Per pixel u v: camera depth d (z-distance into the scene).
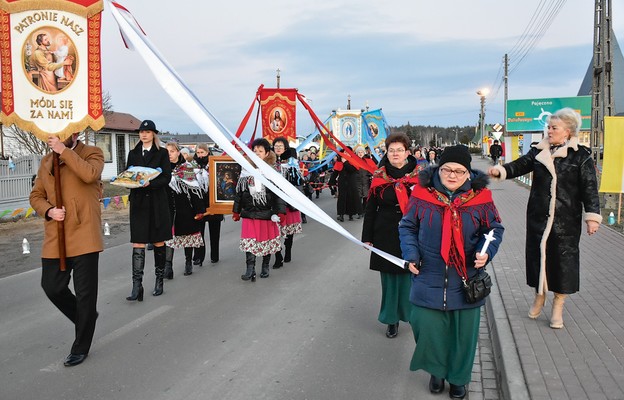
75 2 4.14
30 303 6.25
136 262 6.24
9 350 4.75
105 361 4.47
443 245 3.49
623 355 4.09
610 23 15.10
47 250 4.34
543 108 38.50
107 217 14.14
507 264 7.53
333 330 5.21
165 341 4.93
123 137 30.14
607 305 5.41
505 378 3.84
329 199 18.64
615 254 7.95
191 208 7.40
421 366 3.78
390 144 4.77
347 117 21.72
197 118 3.29
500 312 5.29
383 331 5.17
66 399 3.79
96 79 4.24
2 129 21.48
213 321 5.50
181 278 7.38
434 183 3.63
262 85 11.63
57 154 4.22
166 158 6.33
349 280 7.21
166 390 3.92
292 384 4.01
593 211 4.46
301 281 7.16
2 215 13.09
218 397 3.81
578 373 3.77
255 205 7.01
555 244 4.62
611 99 15.38
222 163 7.74
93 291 4.44
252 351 4.67
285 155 8.50
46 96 4.12
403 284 4.88
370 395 3.82
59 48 4.13
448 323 3.65
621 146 11.04
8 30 4.01
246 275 7.21
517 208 14.67
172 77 3.32
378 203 4.91
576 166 4.54
